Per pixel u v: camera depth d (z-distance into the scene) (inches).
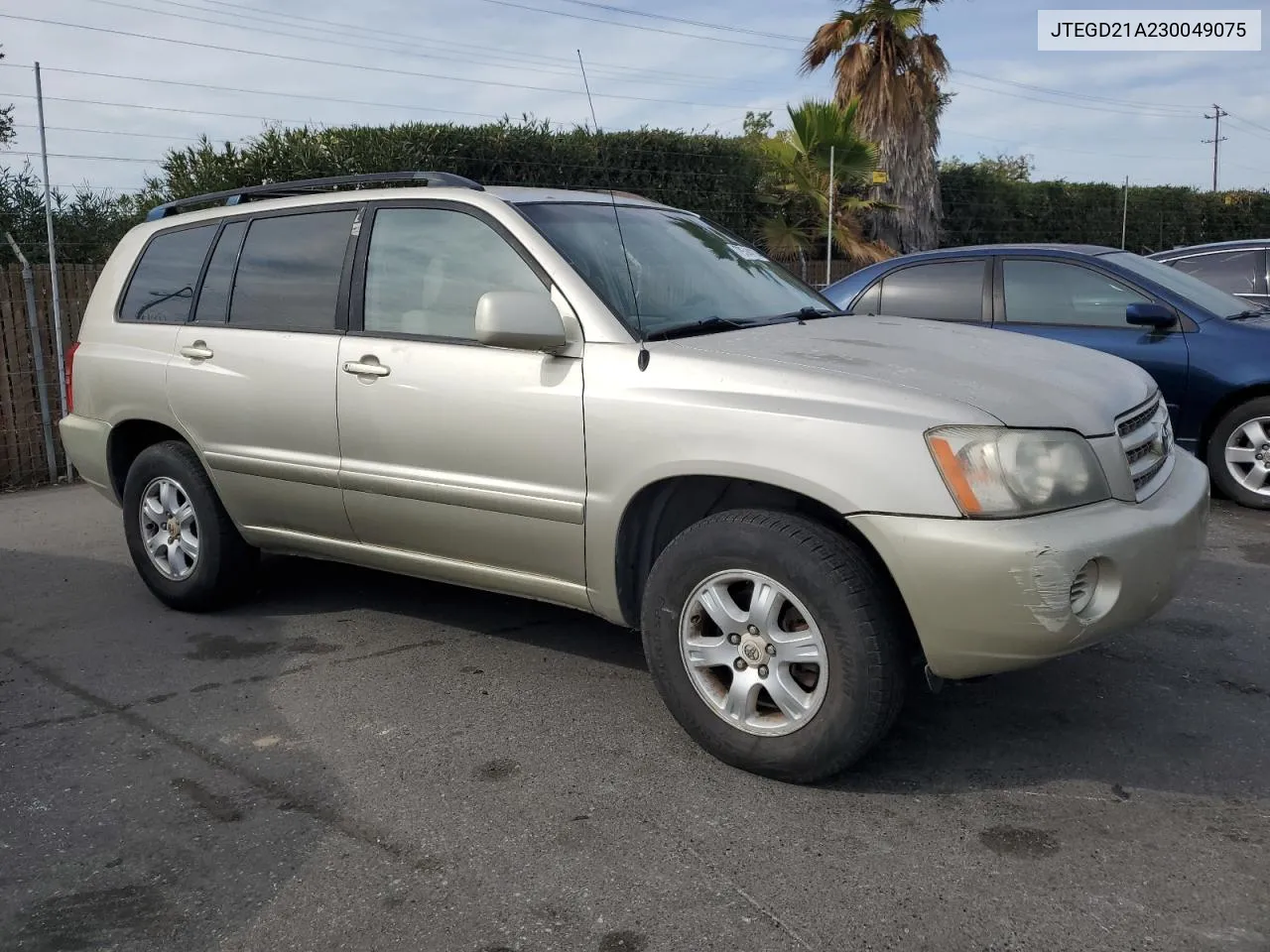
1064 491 116.8
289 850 117.0
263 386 173.6
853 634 118.2
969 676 119.3
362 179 174.6
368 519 165.3
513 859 113.7
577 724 146.8
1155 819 118.3
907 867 110.0
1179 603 190.1
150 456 195.0
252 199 196.1
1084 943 97.1
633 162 648.4
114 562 237.9
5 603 210.2
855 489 117.3
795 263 653.3
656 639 134.1
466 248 155.7
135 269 204.1
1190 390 257.4
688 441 128.3
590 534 139.6
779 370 126.6
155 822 123.9
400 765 136.2
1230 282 323.0
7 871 114.7
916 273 290.8
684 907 104.2
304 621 193.0
